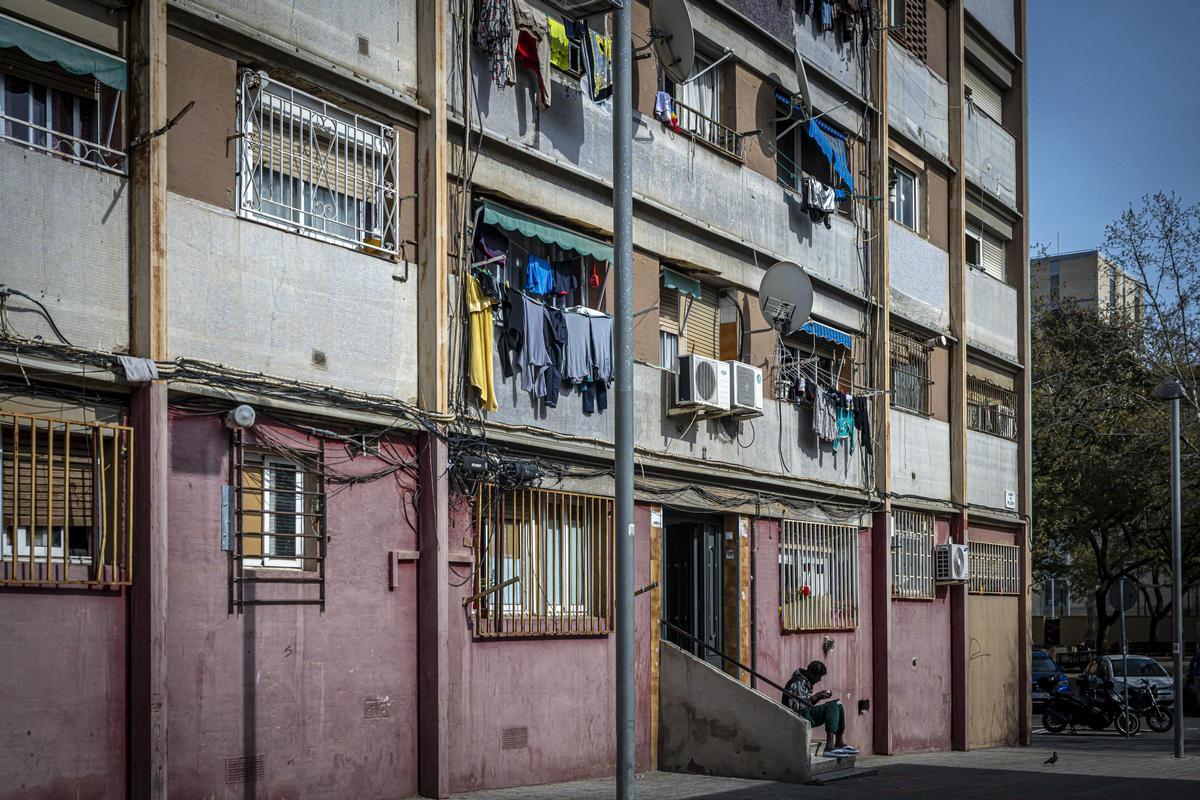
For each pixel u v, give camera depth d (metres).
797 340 19.14
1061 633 61.75
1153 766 18.39
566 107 14.70
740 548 17.19
